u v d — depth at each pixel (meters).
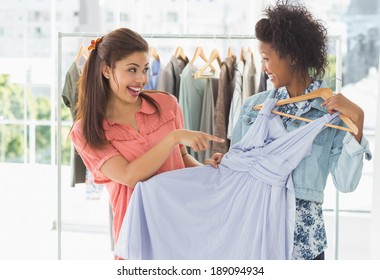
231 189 1.90
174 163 2.10
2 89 3.86
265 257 1.82
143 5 3.80
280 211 1.82
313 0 3.62
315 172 1.80
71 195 4.03
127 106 2.05
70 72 2.80
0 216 4.00
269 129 1.86
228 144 2.84
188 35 2.57
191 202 1.92
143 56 1.96
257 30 1.80
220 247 1.90
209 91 2.84
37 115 3.91
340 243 3.87
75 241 3.98
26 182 3.97
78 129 2.04
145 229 1.94
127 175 1.95
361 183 3.82
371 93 3.69
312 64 1.78
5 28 3.84
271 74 1.80
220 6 3.77
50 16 3.86
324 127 1.81
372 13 3.64
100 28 3.84
